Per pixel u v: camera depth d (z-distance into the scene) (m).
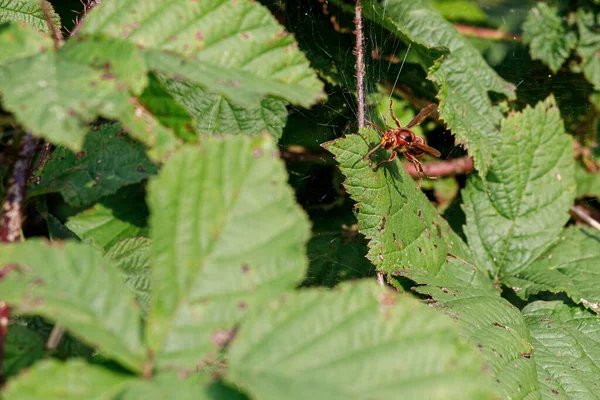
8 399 0.52
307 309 0.55
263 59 0.61
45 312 0.54
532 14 1.29
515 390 0.69
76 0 0.86
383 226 0.80
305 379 0.54
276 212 0.56
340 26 1.06
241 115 0.73
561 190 1.00
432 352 0.54
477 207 0.99
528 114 1.00
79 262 0.55
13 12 0.67
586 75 1.26
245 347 0.54
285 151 1.07
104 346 0.53
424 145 0.88
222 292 0.55
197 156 0.56
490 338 0.71
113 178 0.65
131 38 0.60
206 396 0.53
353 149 0.79
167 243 0.55
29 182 0.65
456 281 0.88
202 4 0.61
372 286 0.55
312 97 0.61
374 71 1.11
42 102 0.56
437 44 1.04
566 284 0.88
